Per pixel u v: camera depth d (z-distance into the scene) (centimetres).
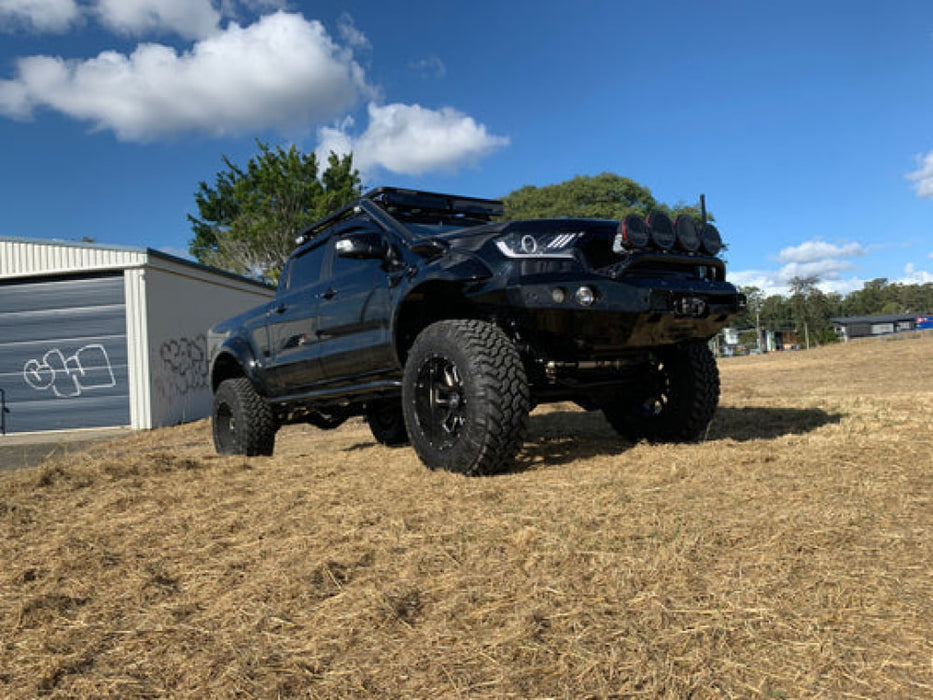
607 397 404
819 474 279
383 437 571
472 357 308
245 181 2998
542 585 174
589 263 325
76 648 157
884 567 175
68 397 1367
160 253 1404
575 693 126
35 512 296
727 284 363
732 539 200
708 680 127
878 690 122
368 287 401
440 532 222
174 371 1462
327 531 234
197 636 160
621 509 235
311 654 148
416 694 129
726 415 517
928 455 309
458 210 449
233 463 406
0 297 1392
